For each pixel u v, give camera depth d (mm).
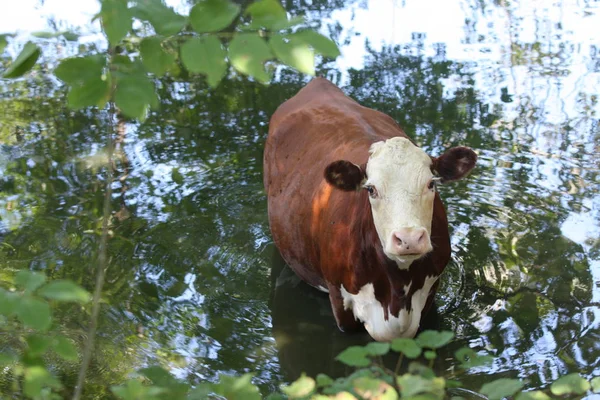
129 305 5816
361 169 4840
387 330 5066
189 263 6406
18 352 4840
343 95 6770
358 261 5020
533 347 5145
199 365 5121
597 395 4586
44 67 10383
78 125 8898
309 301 5949
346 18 11766
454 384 3291
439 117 8656
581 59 10109
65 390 4809
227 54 2408
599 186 7262
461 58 10227
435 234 4906
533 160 7770
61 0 12578
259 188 7594
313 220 5539
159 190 7562
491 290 5840
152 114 9109
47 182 7711
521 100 9016
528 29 11211
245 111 9109
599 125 8406
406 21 11609
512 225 6715
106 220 3264
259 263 6445
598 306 5547
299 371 5109
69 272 6234
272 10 2449
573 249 6301
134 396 2742
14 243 6641
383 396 2908
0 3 12375
